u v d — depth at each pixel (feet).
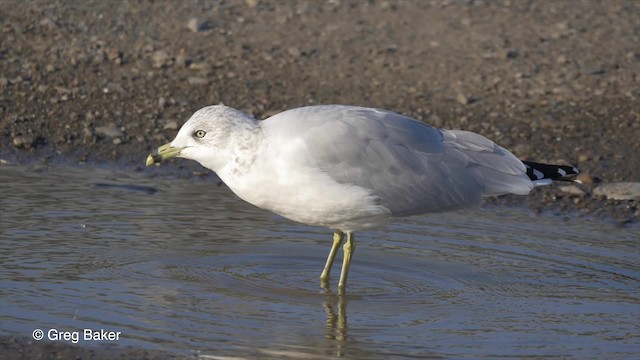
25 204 42.34
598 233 42.55
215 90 57.31
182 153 34.63
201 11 68.18
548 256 38.91
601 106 56.85
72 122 53.36
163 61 60.18
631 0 73.46
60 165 49.11
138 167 49.65
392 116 35.27
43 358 27.89
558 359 28.94
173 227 40.40
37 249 36.78
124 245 37.81
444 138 35.83
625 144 52.60
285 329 30.94
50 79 57.47
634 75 61.00
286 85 58.23
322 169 33.40
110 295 32.83
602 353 29.48
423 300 34.04
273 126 33.94
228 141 33.81
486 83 59.47
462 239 40.73
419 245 39.81
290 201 34.01
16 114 53.47
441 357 28.91
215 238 39.32
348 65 61.26
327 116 34.35
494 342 30.22
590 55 63.52
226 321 31.24
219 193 46.09
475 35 65.98
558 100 57.47
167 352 28.60
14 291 32.71
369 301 33.94
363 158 33.94
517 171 35.78
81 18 65.72
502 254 38.99
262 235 40.09
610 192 47.19
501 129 53.78
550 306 33.55
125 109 55.06
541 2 72.43
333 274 36.60
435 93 58.03
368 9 69.92
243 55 61.93
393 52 63.26
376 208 34.35
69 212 41.55
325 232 40.98
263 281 35.32
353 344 29.76
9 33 62.54
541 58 62.85
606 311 33.14
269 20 67.36
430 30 66.64
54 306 31.65
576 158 50.98
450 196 35.06
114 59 60.29
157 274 35.06
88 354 28.22
